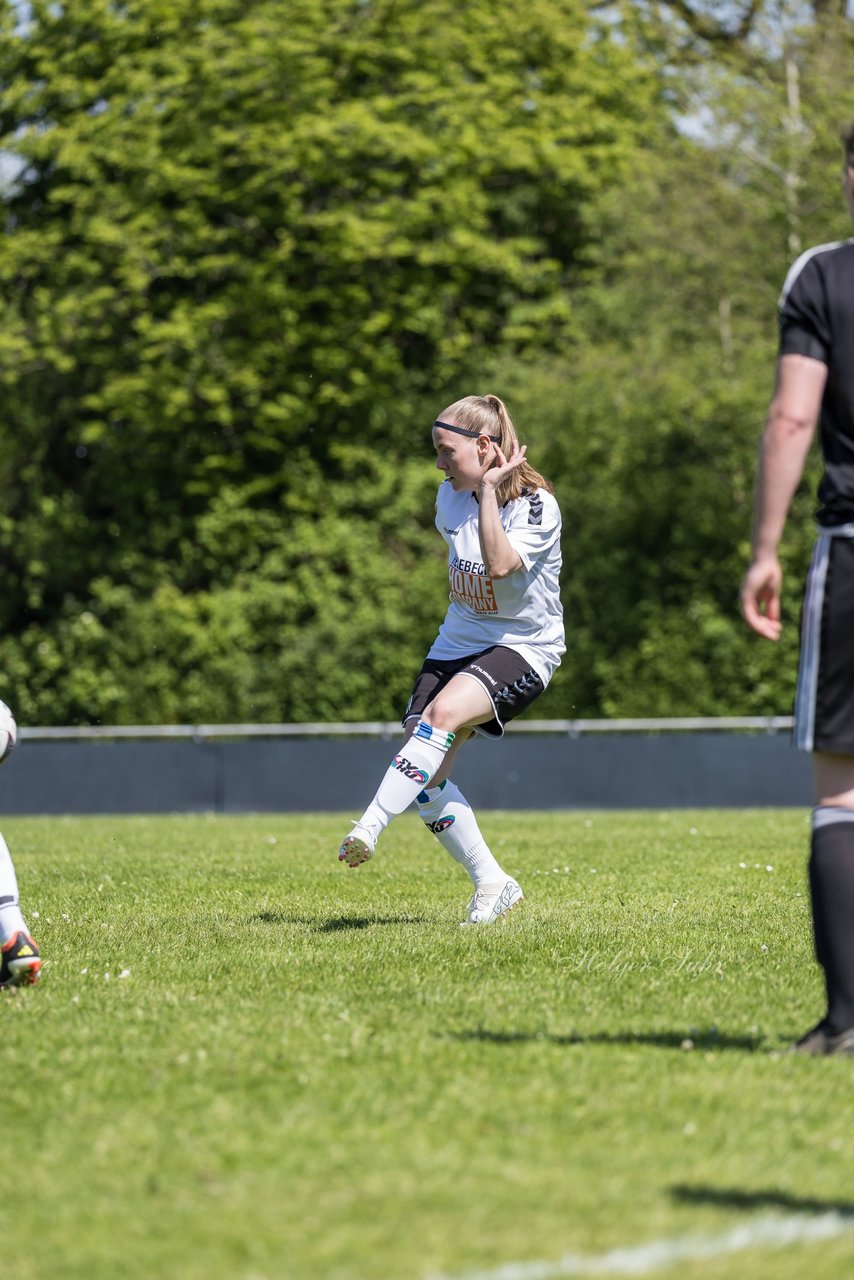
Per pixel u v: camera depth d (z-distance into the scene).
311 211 85.19
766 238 80.12
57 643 85.19
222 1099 11.05
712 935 18.84
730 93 78.44
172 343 82.00
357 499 86.00
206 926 20.03
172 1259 8.14
